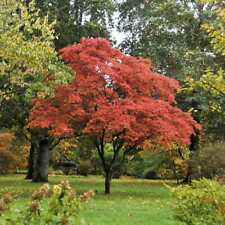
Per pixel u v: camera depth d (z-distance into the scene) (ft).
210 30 30.81
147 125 63.16
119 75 64.75
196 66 92.27
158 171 116.06
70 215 13.87
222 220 23.50
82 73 64.75
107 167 71.20
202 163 81.30
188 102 96.27
